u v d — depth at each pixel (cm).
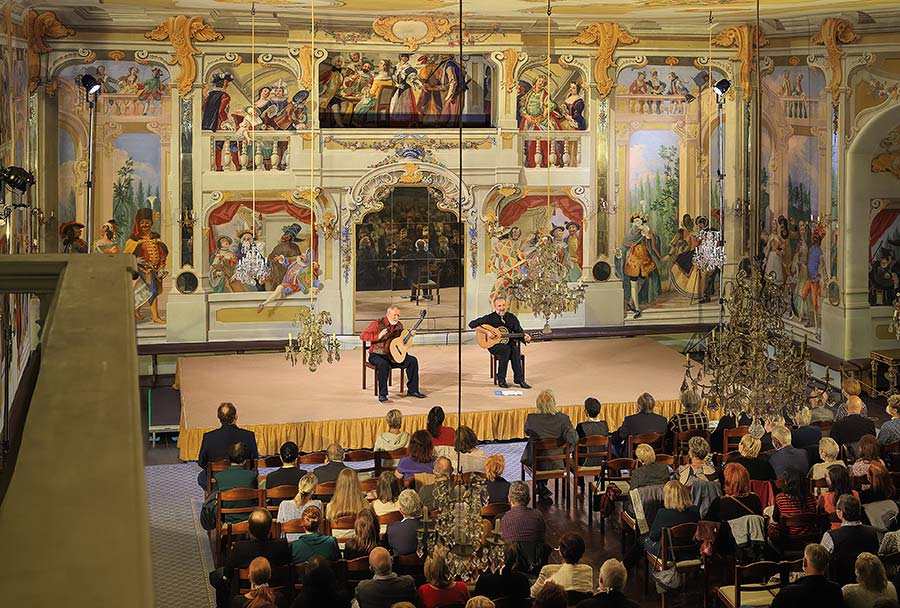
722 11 2298
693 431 1697
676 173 2611
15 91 2005
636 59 2552
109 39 2328
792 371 1478
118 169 2375
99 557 162
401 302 2520
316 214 2462
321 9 2275
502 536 1315
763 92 2591
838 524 1345
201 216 2416
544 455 1702
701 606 1362
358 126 2492
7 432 1343
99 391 213
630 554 1429
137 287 2408
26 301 2091
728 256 2647
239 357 2364
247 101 2411
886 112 2256
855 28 2292
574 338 2559
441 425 1684
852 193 2345
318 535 1249
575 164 2567
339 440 1919
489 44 2469
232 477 1459
